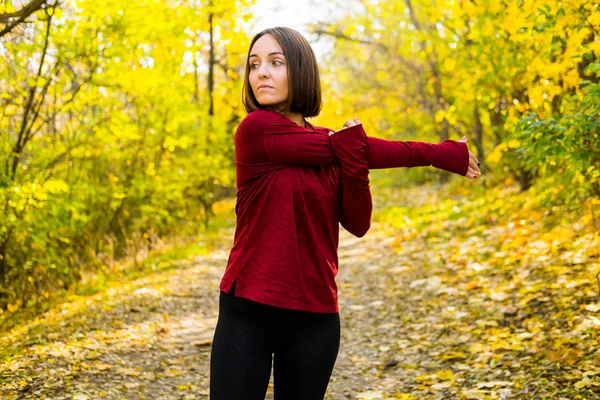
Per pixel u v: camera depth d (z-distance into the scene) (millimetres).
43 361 3658
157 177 8102
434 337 4320
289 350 1778
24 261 5539
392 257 7309
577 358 3312
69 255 6516
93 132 6488
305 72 1841
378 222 10961
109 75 5883
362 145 1746
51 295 5594
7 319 4859
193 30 8922
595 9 3480
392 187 16938
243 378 1698
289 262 1709
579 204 4895
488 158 4793
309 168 1776
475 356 3783
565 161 3932
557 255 5082
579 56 3711
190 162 9398
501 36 4820
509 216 7250
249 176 1770
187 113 8031
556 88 4059
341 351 4406
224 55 11883
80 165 6613
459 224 7977
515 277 4980
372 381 3758
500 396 3082
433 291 5410
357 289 6125
